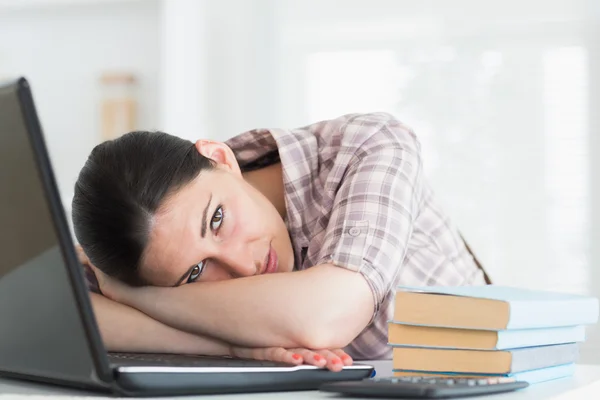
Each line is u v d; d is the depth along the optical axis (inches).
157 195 40.0
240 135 51.8
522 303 28.1
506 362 28.2
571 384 30.1
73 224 42.0
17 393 25.9
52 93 141.5
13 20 142.3
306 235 49.9
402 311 29.7
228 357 36.3
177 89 133.6
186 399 25.2
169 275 41.0
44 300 23.9
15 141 22.1
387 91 135.6
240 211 43.7
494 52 131.0
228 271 43.3
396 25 135.1
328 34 138.1
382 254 40.2
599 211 127.1
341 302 36.9
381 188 43.6
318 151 51.2
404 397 24.6
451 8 132.5
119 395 24.7
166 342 39.9
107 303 41.9
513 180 130.3
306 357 32.5
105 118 135.4
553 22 128.6
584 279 128.0
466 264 57.4
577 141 128.1
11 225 23.6
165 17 133.3
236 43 139.6
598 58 126.9
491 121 131.1
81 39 140.7
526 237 130.1
